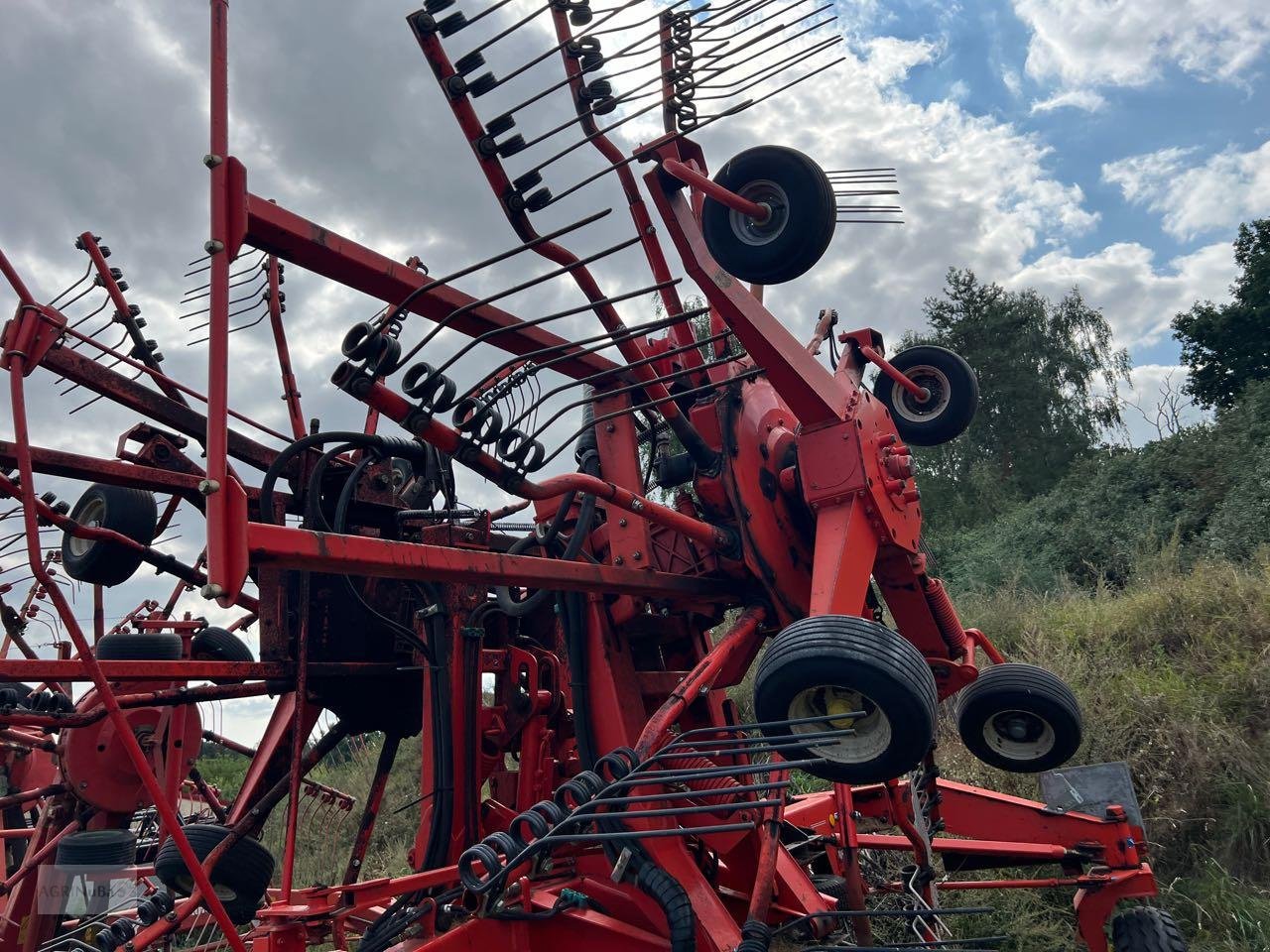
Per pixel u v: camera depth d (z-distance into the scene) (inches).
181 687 215.5
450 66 139.9
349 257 130.4
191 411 170.1
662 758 127.4
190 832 169.3
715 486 178.4
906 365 229.5
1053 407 941.8
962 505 836.6
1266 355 933.8
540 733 185.9
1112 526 566.6
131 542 159.6
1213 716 265.3
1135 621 350.6
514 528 206.1
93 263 215.9
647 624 189.3
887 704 119.2
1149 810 244.4
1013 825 196.1
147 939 146.3
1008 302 997.8
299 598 174.2
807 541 184.9
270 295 243.6
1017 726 205.6
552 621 208.1
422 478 170.1
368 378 122.8
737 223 146.0
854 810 203.2
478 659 175.3
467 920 149.1
